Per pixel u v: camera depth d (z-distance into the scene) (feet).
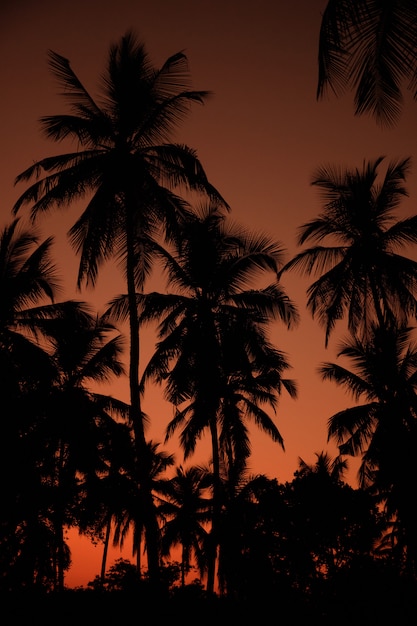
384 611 44.96
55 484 67.21
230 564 61.21
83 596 47.32
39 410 66.85
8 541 56.85
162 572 53.67
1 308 70.13
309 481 65.98
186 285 73.26
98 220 57.41
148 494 52.42
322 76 26.53
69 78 58.23
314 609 47.83
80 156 60.13
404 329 73.05
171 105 59.41
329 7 25.57
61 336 74.95
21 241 73.05
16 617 44.16
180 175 60.18
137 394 55.62
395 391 72.49
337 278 72.95
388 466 69.31
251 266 74.08
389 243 73.61
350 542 60.64
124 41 61.16
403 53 25.31
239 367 75.15
